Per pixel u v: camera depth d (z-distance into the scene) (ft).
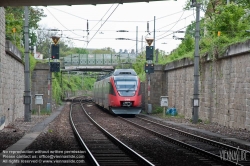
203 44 110.22
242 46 80.28
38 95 125.18
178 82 133.49
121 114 149.59
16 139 67.56
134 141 68.74
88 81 508.94
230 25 108.68
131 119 127.03
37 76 152.15
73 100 307.78
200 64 108.99
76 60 231.71
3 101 88.48
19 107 119.75
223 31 109.09
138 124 103.50
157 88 153.07
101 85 180.65
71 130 88.38
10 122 100.12
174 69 138.72
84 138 72.54
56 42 127.03
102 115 145.48
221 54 92.43
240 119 83.56
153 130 89.04
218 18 109.81
